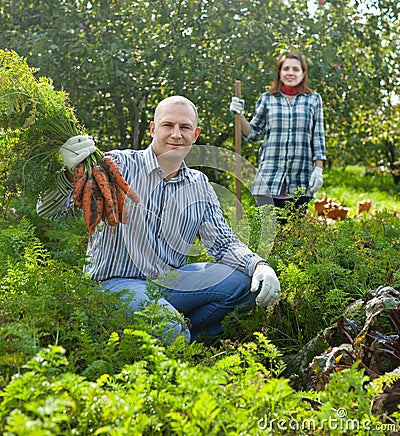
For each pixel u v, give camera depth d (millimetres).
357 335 2895
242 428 1907
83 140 3199
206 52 7340
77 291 2826
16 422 1684
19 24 7355
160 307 2777
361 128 10289
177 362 2137
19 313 2656
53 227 4379
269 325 3639
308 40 7586
